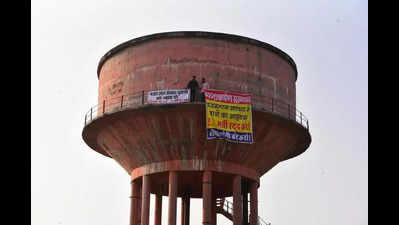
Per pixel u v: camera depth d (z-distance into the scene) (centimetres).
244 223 3912
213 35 3519
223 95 3372
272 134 3503
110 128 3575
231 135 3331
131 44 3616
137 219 3619
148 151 3509
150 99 3391
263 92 3528
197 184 3809
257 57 3581
